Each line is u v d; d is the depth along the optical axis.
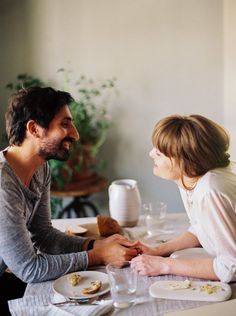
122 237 1.65
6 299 1.68
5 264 1.56
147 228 1.84
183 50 3.25
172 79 3.29
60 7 3.20
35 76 3.28
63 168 2.99
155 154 1.48
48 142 1.50
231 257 1.35
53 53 3.26
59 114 1.50
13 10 3.19
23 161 1.55
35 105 1.47
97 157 3.39
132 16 3.21
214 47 3.23
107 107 3.33
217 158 1.42
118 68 3.28
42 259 1.46
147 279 1.40
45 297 1.32
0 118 3.28
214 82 3.28
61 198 3.25
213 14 3.19
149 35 3.23
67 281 1.40
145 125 3.35
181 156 1.41
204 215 1.39
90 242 1.67
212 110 3.32
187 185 1.49
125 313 1.20
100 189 3.08
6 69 3.26
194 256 1.52
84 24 3.22
